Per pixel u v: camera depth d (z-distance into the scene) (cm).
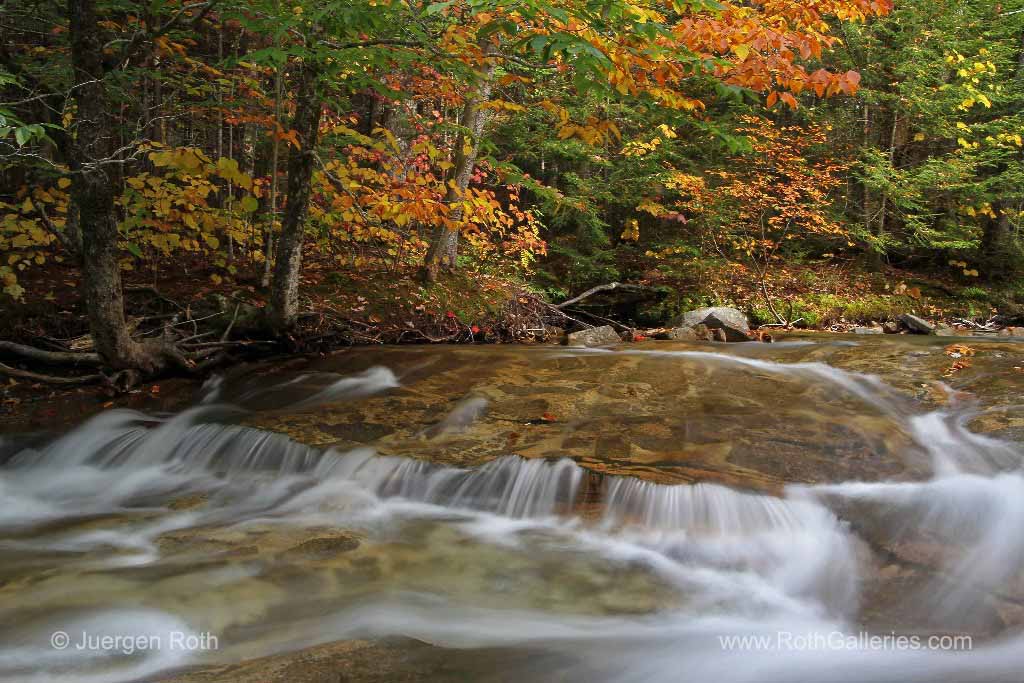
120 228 670
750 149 509
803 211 1182
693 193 1171
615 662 263
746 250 1295
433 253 923
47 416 571
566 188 1382
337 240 1010
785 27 564
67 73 584
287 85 856
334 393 613
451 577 332
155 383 641
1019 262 1305
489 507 416
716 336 964
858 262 1366
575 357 705
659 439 464
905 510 369
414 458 451
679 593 321
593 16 370
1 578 330
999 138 1169
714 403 539
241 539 375
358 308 838
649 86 475
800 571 335
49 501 448
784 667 264
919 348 701
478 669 252
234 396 626
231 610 299
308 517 405
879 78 1280
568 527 389
